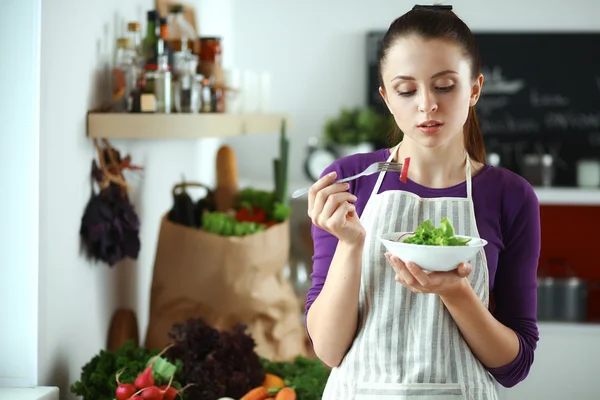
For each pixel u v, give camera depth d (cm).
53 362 226
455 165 162
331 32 492
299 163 496
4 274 213
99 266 267
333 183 154
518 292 160
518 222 160
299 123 495
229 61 484
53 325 225
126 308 299
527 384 431
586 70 490
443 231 142
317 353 162
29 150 210
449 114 145
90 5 248
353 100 493
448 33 145
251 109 358
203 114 256
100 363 229
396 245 140
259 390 233
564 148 494
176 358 238
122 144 283
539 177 465
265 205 331
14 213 212
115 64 269
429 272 141
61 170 227
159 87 256
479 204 159
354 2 490
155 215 332
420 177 162
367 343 158
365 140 464
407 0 488
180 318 280
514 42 490
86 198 250
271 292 289
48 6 213
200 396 229
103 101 263
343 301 153
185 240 281
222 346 240
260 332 287
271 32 493
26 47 208
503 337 154
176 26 298
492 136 496
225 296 279
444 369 156
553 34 489
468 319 150
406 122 147
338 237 149
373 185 164
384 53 150
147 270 325
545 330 429
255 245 282
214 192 330
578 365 428
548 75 491
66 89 229
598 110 491
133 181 300
